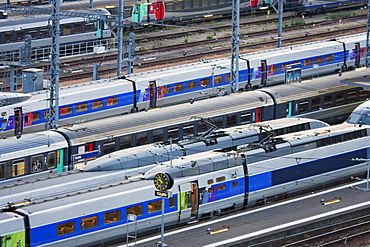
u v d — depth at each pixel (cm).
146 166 14538
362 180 16025
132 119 16725
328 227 13300
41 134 15562
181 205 13462
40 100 17900
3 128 17275
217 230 12888
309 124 17000
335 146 15562
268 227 13038
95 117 18662
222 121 17825
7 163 14762
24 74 18862
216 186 13912
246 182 14300
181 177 13500
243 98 18475
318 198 14475
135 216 12150
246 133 15950
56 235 12212
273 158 14675
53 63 15975
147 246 12494
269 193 14675
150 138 16738
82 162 15712
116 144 16225
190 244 12419
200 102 18062
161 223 12288
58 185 13425
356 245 12875
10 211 12131
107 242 12850
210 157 14075
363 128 16188
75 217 12362
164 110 17375
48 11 17825
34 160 15150
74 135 15712
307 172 15150
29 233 11931
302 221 13288
